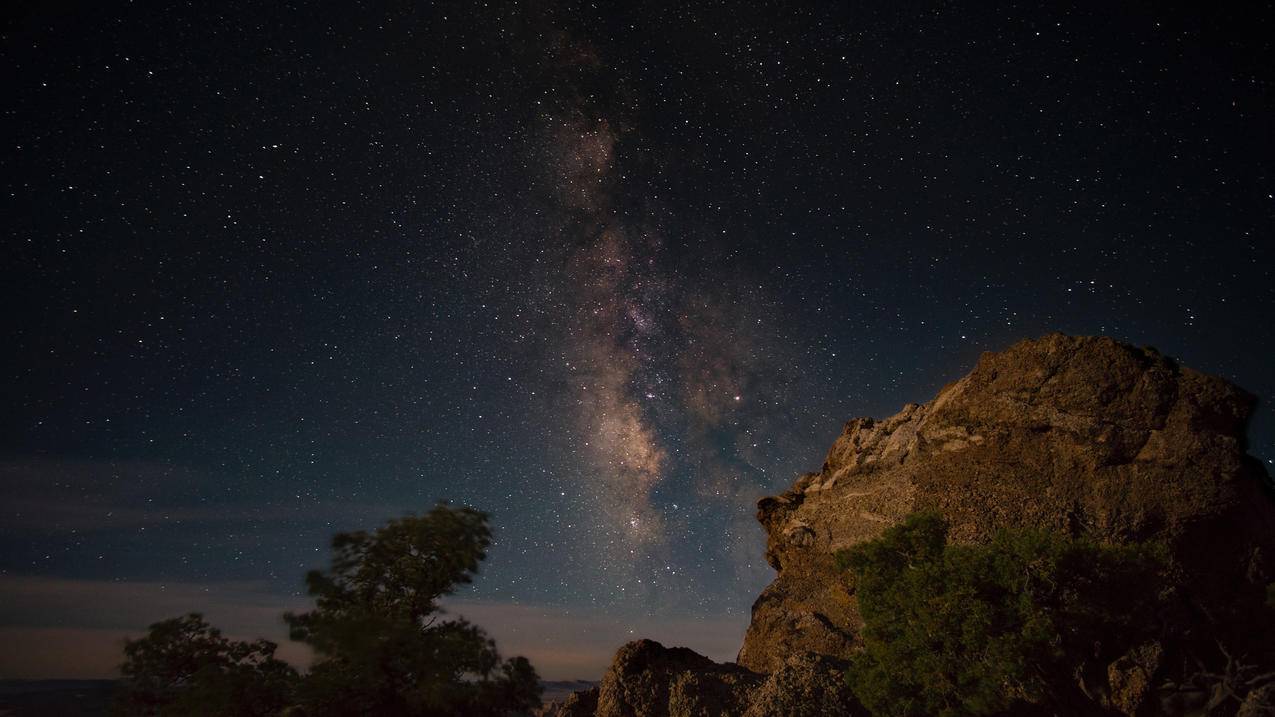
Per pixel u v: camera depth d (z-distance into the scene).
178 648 19.64
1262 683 21.94
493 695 18.81
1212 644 24.09
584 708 24.97
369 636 17.70
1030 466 27.22
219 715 18.09
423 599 20.16
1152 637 23.22
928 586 20.20
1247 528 25.17
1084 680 22.75
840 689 21.31
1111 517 25.31
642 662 24.20
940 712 19.16
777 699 21.12
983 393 29.09
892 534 22.61
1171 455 25.47
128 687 19.39
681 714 22.11
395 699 17.97
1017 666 18.47
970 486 28.16
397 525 20.53
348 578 20.12
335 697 17.69
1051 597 19.94
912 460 31.33
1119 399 26.55
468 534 20.77
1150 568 20.39
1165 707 22.44
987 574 20.05
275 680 18.89
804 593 33.34
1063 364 27.58
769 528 37.94
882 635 21.11
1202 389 25.91
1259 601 24.47
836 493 34.34
